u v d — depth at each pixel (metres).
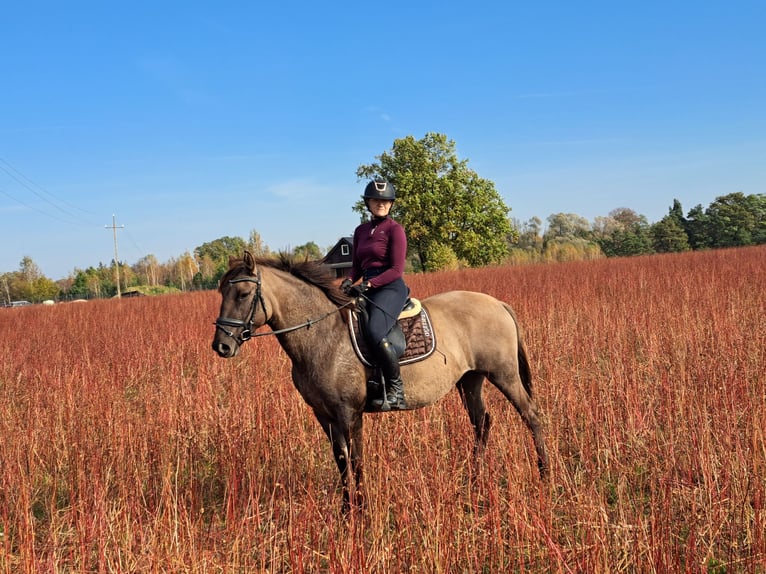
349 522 4.11
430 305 5.61
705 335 8.93
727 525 4.07
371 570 3.44
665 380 6.41
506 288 19.17
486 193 53.62
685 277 18.00
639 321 10.60
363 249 5.27
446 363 5.26
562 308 12.88
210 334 13.34
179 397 7.53
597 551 3.43
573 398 6.32
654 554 3.53
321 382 4.84
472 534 3.80
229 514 4.07
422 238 52.47
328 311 4.94
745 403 5.85
